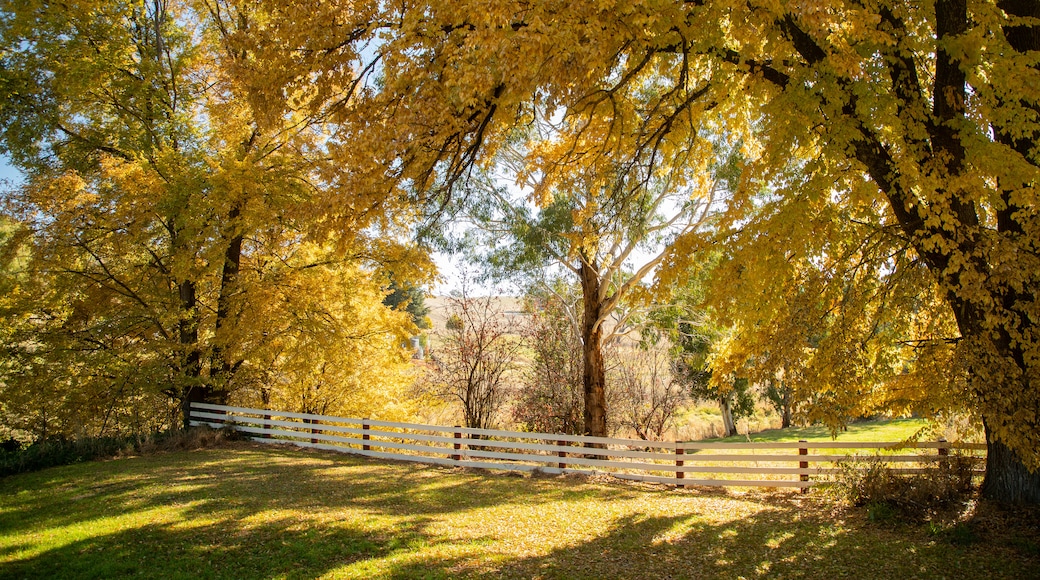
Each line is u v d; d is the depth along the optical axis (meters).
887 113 7.44
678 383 20.66
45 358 15.69
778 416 31.84
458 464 14.44
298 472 13.25
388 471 13.61
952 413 8.39
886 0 7.48
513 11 7.04
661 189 16.36
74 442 15.37
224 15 18.47
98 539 8.62
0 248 16.38
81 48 15.48
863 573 7.22
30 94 15.75
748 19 7.84
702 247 9.12
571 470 13.48
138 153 15.79
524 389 19.78
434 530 9.12
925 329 9.92
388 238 17.38
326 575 7.32
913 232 8.11
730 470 12.23
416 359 24.80
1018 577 6.89
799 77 7.77
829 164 7.79
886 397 10.09
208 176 14.80
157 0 17.80
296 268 17.62
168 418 18.42
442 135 8.95
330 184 9.79
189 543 8.43
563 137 13.53
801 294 8.55
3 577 7.35
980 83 7.54
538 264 17.27
